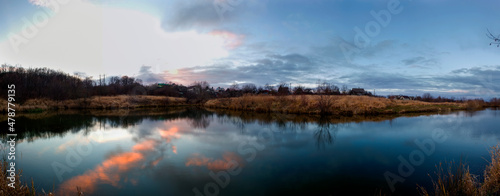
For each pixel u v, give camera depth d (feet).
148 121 83.41
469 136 52.34
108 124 75.61
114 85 216.54
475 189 18.16
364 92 194.70
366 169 32.48
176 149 43.57
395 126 65.98
